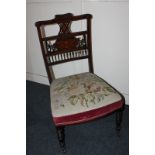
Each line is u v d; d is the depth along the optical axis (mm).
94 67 1540
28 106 1692
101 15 1304
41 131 1428
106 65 1478
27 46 1839
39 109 1650
